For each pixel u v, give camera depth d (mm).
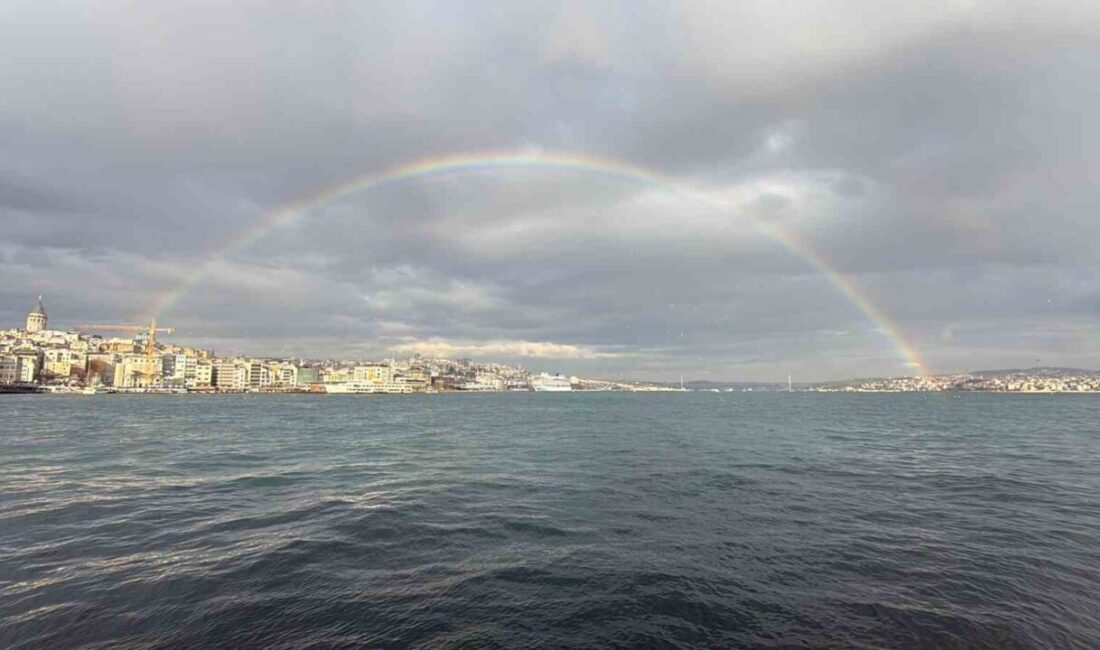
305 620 13367
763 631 12828
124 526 21781
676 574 16266
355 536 20328
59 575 16266
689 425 84000
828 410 143500
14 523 22234
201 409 149875
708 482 31250
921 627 12961
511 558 17797
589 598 14609
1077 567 16891
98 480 32625
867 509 24484
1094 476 33906
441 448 51594
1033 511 24266
